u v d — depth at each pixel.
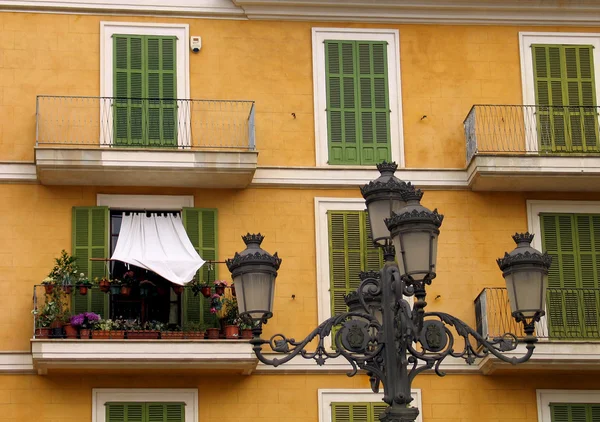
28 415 24.36
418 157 26.58
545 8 27.47
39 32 26.31
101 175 25.20
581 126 27.00
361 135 26.58
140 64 26.41
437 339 15.41
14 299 24.92
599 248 26.47
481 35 27.34
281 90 26.62
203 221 25.64
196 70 26.50
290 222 25.92
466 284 25.94
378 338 15.55
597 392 25.66
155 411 24.69
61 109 25.83
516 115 26.86
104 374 24.66
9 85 25.97
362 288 16.14
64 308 24.70
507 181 26.08
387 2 27.02
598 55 27.52
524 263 15.92
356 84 26.84
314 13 26.97
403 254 14.99
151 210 25.80
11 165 25.47
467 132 26.58
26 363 24.58
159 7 26.66
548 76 27.30
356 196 26.19
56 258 25.05
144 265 24.48
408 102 26.86
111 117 25.91
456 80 27.06
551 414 25.45
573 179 26.03
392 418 15.04
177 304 25.38
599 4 27.53
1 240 25.16
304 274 25.69
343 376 25.22
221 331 24.88
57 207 25.47
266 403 24.95
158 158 25.11
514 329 25.34
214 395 24.89
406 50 27.11
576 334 25.72
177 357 24.08
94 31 26.45
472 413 25.28
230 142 26.12
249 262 15.66
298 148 26.36
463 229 26.22
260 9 26.84
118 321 24.45
